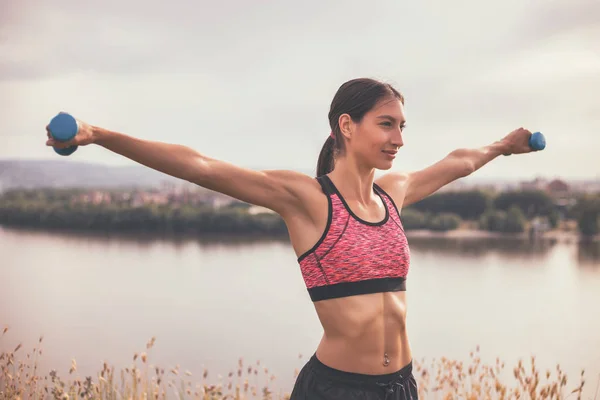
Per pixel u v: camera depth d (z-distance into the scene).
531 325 16.44
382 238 1.67
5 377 3.07
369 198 1.74
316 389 1.67
